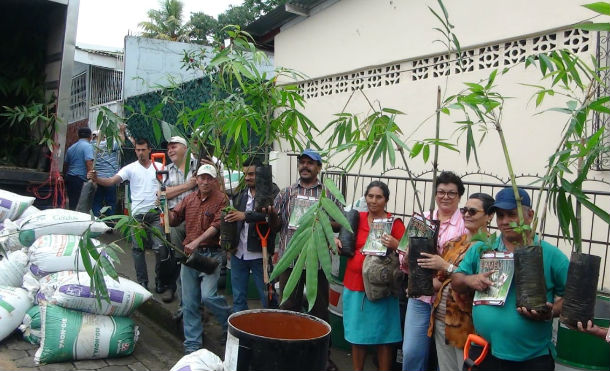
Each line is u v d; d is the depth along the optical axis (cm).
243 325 279
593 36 470
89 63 1359
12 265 500
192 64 600
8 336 472
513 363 274
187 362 275
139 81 1257
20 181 649
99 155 838
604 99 239
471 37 577
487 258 282
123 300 456
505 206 274
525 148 519
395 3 665
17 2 686
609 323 318
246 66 404
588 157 256
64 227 521
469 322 317
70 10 676
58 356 430
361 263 389
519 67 529
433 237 312
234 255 465
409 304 368
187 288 453
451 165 591
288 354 249
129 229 430
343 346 473
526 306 244
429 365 381
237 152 450
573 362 327
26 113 633
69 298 436
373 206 387
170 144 554
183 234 519
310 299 231
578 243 258
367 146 302
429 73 628
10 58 730
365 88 708
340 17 749
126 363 453
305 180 432
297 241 244
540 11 512
